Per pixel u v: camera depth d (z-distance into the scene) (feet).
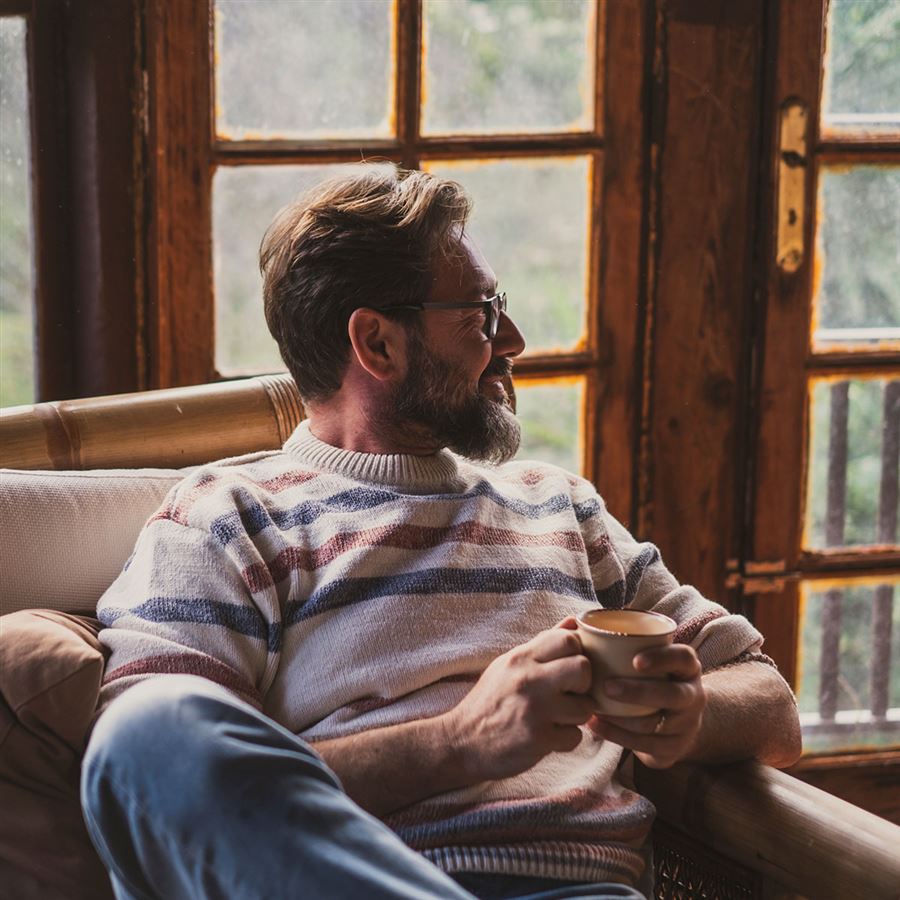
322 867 3.32
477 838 4.15
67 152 6.37
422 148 6.87
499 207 7.06
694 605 4.97
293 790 3.44
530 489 5.03
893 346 7.67
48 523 4.57
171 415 5.17
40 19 6.19
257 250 6.74
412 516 4.57
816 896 4.02
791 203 7.26
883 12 7.34
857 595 8.01
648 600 5.06
